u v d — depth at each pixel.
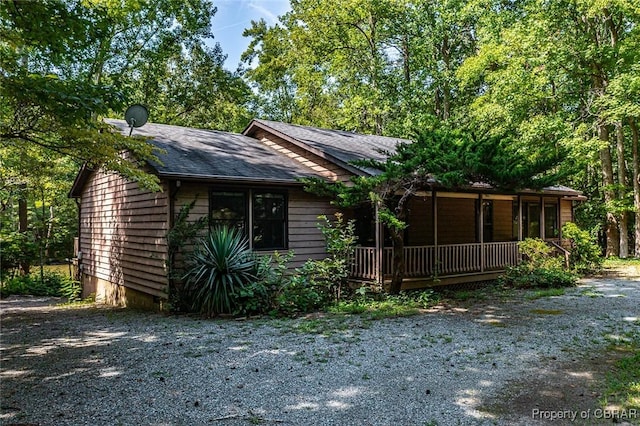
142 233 11.20
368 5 24.16
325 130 16.14
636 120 18.98
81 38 6.54
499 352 6.13
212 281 9.03
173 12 22.50
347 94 28.47
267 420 4.00
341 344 6.61
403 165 8.88
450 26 24.50
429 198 14.80
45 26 6.20
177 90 25.41
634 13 16.50
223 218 10.49
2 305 13.78
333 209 12.23
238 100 27.84
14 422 3.94
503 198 15.37
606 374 5.18
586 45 18.05
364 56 26.61
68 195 16.61
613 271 15.70
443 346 6.44
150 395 4.61
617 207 19.08
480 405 4.31
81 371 5.46
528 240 14.09
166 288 9.90
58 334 7.81
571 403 4.35
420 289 11.98
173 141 12.28
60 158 13.60
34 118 7.10
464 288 13.06
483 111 20.20
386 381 5.00
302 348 6.41
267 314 9.12
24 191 15.56
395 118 27.39
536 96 18.80
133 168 8.00
